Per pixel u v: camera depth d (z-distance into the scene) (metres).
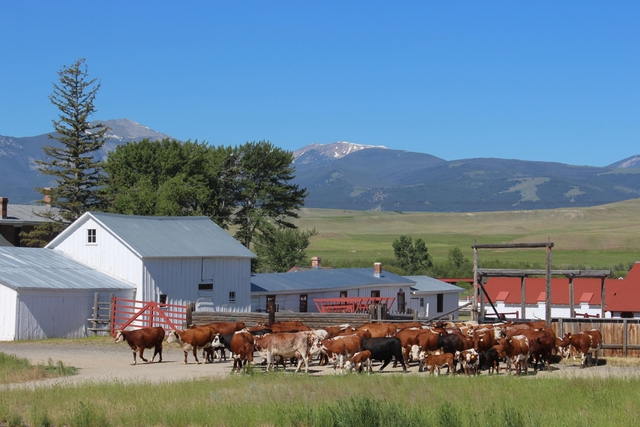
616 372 26.38
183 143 78.00
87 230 45.97
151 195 65.06
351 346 25.69
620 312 53.22
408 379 22.30
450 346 26.02
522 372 26.55
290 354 25.45
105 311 42.03
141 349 29.33
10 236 71.25
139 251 43.09
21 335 38.53
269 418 16.16
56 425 16.80
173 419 16.27
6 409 17.55
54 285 40.00
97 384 21.61
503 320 38.44
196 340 28.98
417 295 66.75
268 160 82.31
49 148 72.50
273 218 87.31
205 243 47.75
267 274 55.78
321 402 17.89
